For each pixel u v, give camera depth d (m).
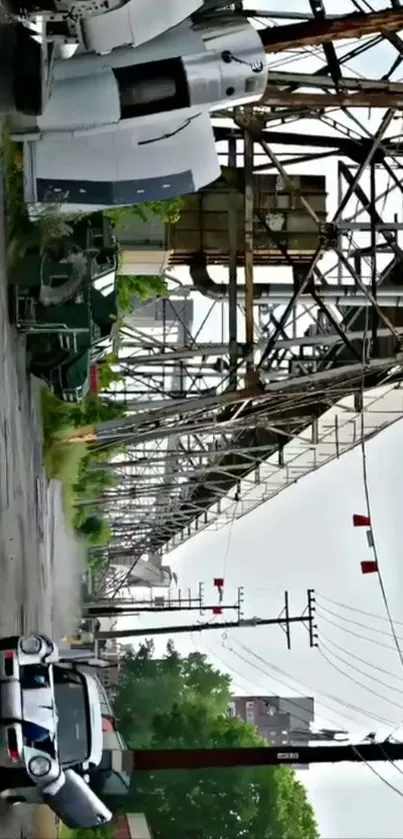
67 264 18.25
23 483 19.11
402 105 14.72
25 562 19.27
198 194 22.14
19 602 17.81
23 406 19.39
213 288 23.11
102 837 39.09
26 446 20.05
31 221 17.91
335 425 31.84
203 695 70.25
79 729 16.12
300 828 56.75
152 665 71.00
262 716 95.19
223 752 16.53
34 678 14.34
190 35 12.86
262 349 25.84
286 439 33.38
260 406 23.86
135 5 11.36
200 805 53.81
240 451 34.50
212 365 29.31
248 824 54.25
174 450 39.50
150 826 53.03
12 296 17.81
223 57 12.69
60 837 30.89
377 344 23.22
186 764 16.75
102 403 27.44
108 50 12.16
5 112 12.58
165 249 22.17
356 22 12.81
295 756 16.58
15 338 18.19
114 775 18.17
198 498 53.44
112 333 20.77
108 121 13.05
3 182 15.84
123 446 33.50
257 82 12.91
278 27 12.91
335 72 14.48
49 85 12.55
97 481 38.97
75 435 26.42
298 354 29.39
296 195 17.34
